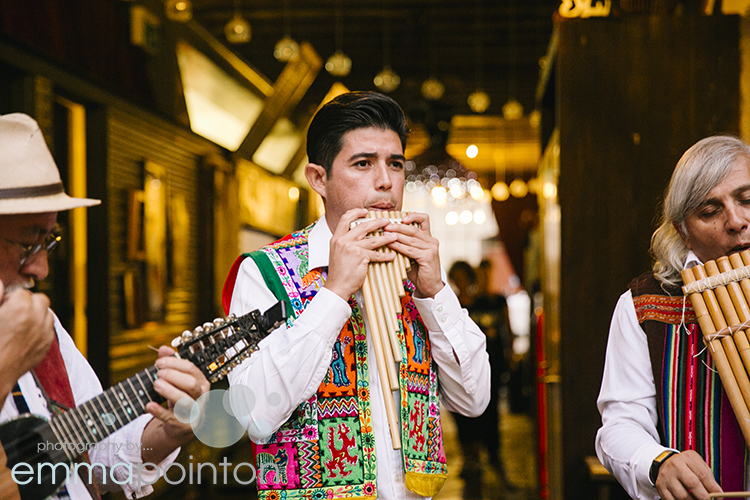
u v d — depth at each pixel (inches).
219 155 280.2
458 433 207.5
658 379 56.3
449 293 56.2
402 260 54.5
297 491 52.3
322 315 51.0
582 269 110.1
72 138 177.2
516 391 351.6
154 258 216.1
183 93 243.6
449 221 526.3
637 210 109.6
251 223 323.0
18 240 42.8
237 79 293.7
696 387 54.9
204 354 46.1
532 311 203.3
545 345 148.9
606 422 58.7
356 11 271.7
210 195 268.7
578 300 110.0
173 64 233.0
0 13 134.3
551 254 131.9
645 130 109.8
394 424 50.4
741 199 53.4
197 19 274.1
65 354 52.3
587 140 110.6
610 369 60.2
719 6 112.1
